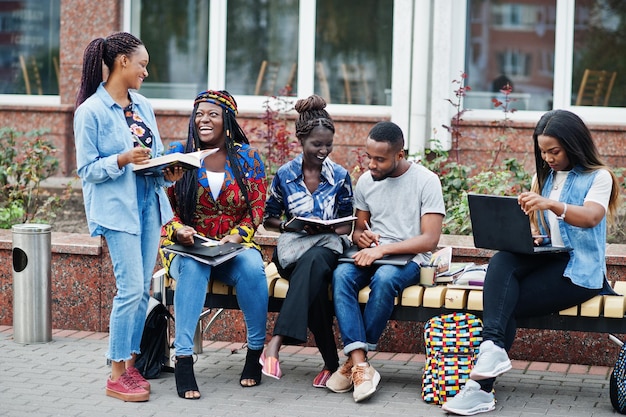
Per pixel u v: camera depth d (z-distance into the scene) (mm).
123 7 13359
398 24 12328
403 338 7730
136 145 6402
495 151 11719
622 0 12367
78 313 8219
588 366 7426
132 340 6590
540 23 12539
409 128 12359
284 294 6828
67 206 11516
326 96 13117
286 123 11469
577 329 6473
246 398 6512
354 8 12984
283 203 7000
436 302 6547
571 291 6367
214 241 6672
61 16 13234
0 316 8414
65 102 13289
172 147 6930
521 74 12578
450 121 12281
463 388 6211
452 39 12422
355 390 6395
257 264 6711
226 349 7770
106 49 6348
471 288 6695
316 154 6793
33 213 10461
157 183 6504
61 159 13242
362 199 7000
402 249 6676
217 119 6793
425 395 6453
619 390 6207
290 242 6789
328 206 6879
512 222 6273
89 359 7383
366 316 6578
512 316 6402
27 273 7770
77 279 8188
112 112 6309
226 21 13266
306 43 13070
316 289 6605
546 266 6453
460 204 9047
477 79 12648
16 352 7547
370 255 6637
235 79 13305
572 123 6391
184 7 13359
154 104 13398
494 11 12586
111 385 6488
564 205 6219
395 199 6867
